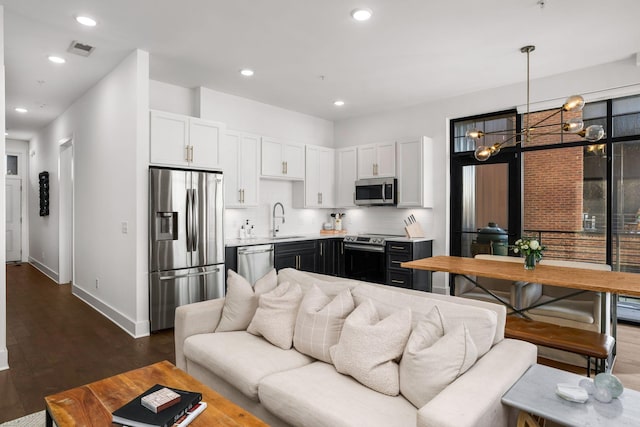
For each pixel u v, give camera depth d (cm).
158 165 381
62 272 606
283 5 285
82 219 505
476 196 510
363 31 327
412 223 541
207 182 409
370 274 544
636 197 398
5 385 265
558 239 446
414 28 321
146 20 307
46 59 386
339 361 190
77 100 523
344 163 615
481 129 504
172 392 157
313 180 595
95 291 463
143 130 368
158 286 373
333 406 161
